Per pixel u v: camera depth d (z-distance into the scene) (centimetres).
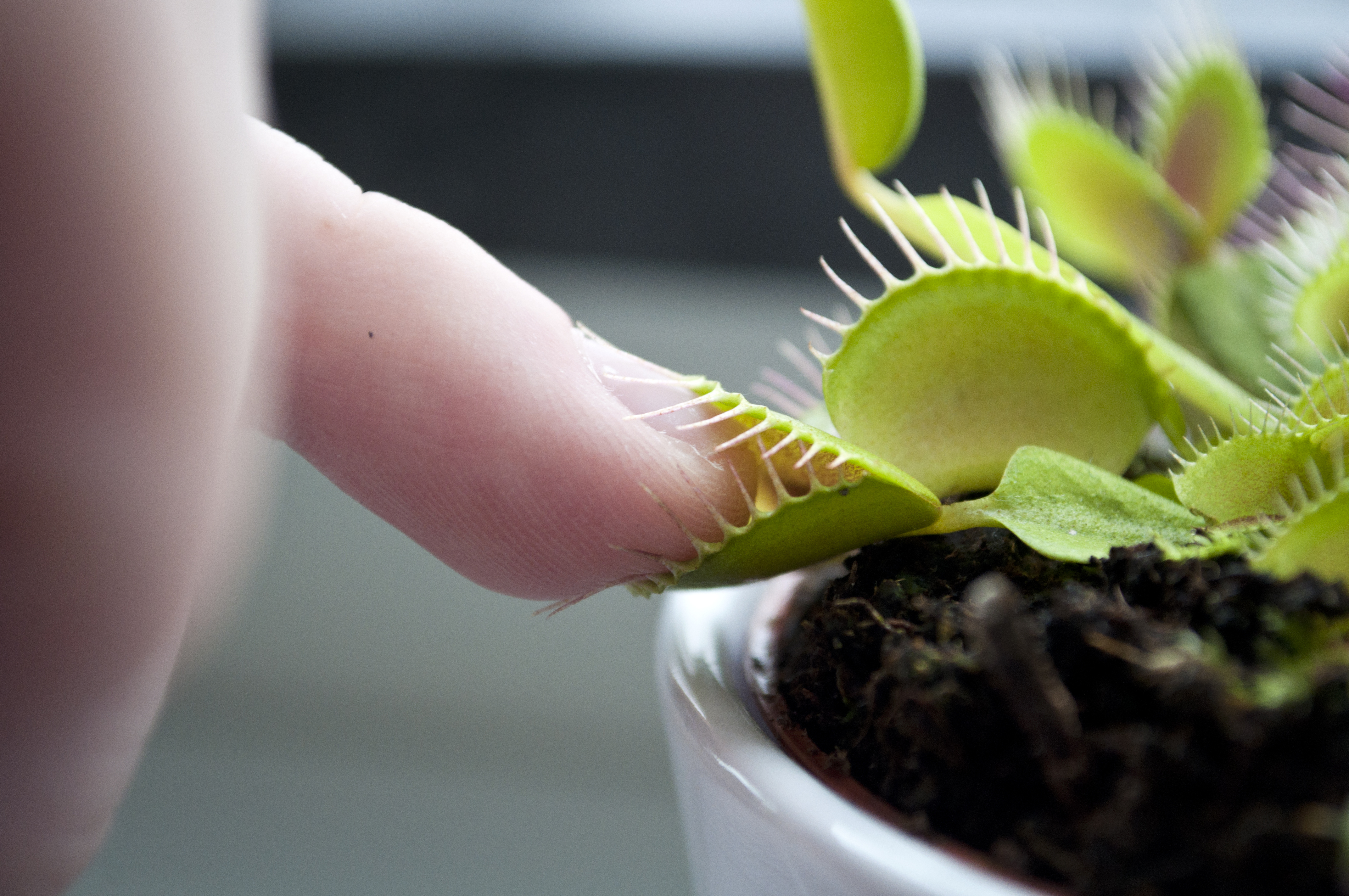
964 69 24
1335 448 12
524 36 26
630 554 13
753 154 26
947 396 13
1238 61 16
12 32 11
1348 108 17
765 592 14
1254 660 11
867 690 12
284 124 26
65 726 12
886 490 12
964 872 11
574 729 26
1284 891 11
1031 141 16
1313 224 15
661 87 26
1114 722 11
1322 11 24
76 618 12
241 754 26
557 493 13
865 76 14
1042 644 11
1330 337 14
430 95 26
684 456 13
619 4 27
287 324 13
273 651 26
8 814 12
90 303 11
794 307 27
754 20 26
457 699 26
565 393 13
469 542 13
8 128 11
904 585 12
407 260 13
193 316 11
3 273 11
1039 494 13
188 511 12
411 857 24
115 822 24
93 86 11
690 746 12
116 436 11
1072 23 25
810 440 13
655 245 27
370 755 26
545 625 26
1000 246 13
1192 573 12
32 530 11
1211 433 14
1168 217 15
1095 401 13
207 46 11
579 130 26
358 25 26
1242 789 11
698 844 12
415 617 26
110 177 11
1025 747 11
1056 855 11
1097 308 13
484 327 13
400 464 13
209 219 11
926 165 25
